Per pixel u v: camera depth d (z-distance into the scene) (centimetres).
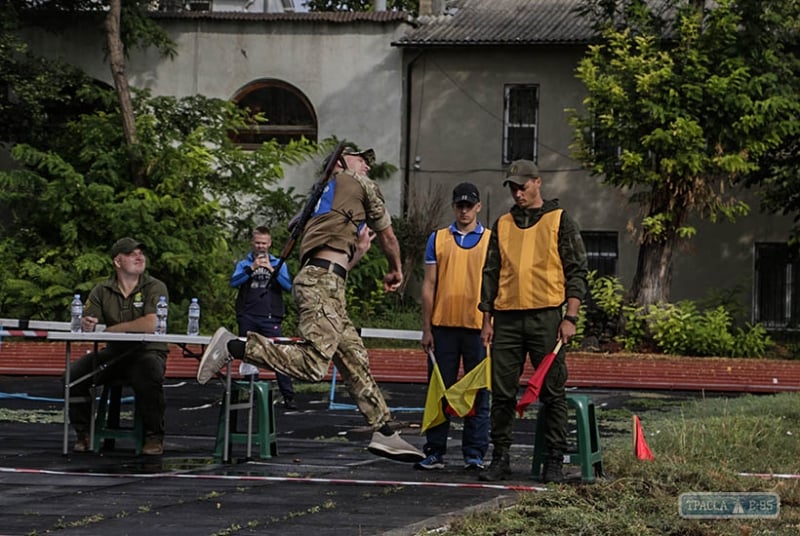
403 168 3831
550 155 3759
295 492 940
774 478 1020
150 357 1178
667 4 3381
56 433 1409
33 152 3238
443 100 3819
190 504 880
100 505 874
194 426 1555
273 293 1745
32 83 3497
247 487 966
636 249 3703
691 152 3067
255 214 3559
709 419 1378
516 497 907
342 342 956
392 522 809
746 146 3102
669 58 3116
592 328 3306
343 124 3862
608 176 3228
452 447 1320
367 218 977
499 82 3788
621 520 814
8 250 3250
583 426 1003
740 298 3641
